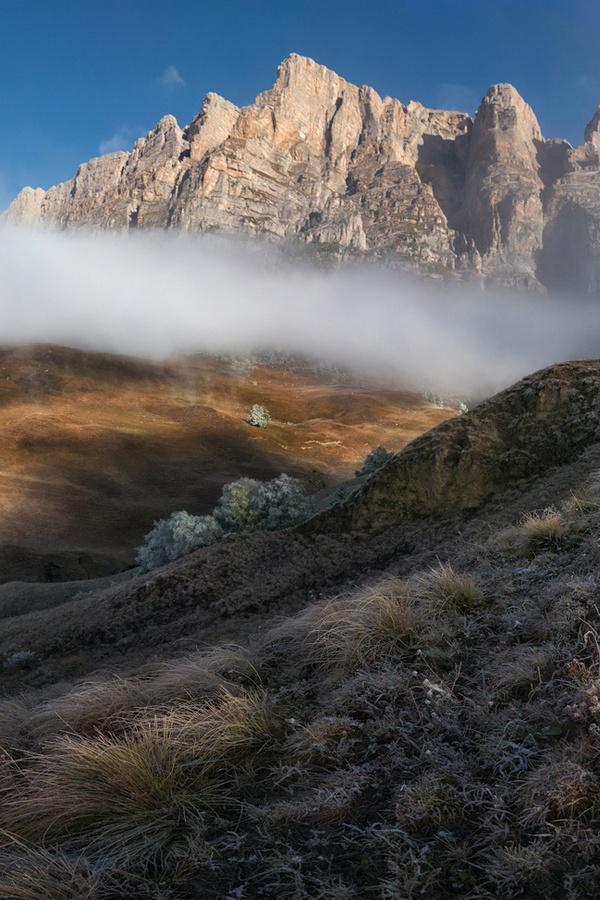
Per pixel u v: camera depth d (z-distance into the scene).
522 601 4.87
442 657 4.36
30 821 3.47
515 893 2.43
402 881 2.55
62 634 10.27
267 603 8.86
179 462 88.69
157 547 23.05
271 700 4.56
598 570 4.79
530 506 8.42
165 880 2.83
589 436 9.54
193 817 3.27
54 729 4.88
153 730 3.98
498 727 3.43
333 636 5.20
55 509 69.00
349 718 3.92
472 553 7.09
